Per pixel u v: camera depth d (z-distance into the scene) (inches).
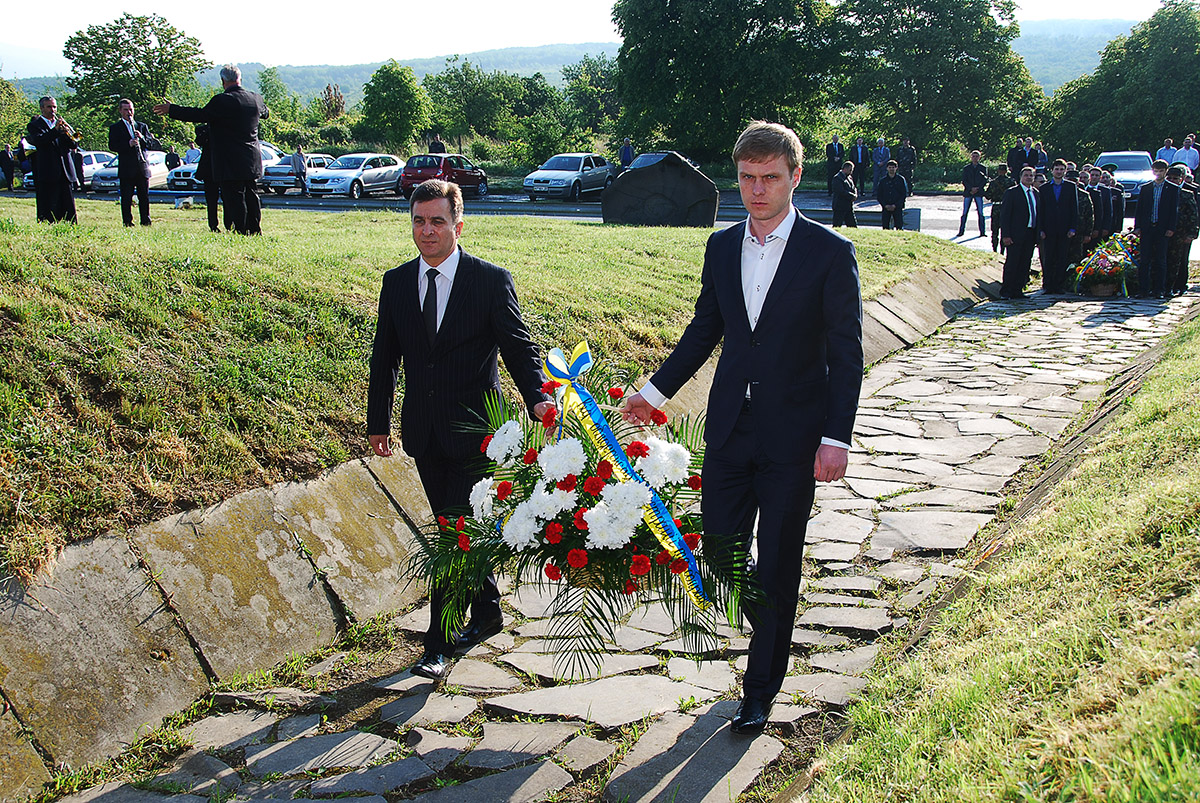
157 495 166.2
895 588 182.9
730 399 133.3
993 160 2106.3
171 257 254.4
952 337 473.7
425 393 157.3
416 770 127.5
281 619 165.5
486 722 140.3
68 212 466.0
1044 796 83.0
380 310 161.9
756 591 130.4
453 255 158.1
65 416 171.8
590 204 1204.5
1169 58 1855.3
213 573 162.4
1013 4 1959.9
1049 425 298.5
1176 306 548.4
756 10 1838.1
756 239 133.0
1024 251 600.4
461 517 146.8
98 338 195.0
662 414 143.3
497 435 143.7
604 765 126.6
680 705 141.8
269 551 172.9
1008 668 112.6
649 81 1911.9
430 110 2178.9
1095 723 89.5
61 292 209.2
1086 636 111.3
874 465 266.7
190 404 190.9
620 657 160.2
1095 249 623.5
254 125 414.9
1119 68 1936.5
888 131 2042.3
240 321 230.8
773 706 138.2
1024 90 2005.4
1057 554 148.3
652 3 1847.9
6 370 173.5
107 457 167.6
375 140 2080.5
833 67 1956.2
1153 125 1914.4
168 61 2090.3
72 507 153.9
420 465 162.7
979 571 170.7
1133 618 111.0
